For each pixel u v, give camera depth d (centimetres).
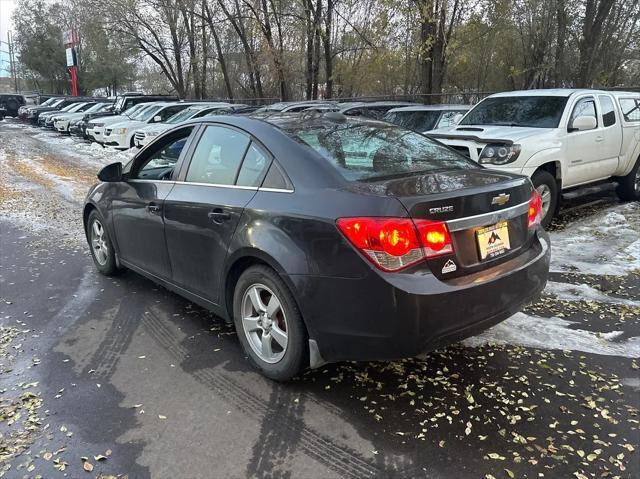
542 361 356
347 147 347
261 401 317
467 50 2158
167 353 379
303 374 346
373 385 331
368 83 2617
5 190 1064
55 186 1122
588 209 823
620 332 399
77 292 500
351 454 269
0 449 277
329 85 2180
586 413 299
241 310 349
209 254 366
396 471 256
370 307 273
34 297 488
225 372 351
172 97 2647
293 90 2600
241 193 344
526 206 338
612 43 1998
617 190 871
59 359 373
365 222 271
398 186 292
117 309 458
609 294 473
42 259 604
